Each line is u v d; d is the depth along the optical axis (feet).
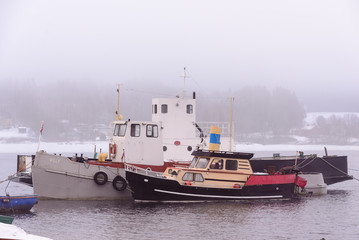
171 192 153.28
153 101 191.93
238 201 158.30
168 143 186.29
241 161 158.30
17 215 140.36
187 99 190.90
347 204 168.14
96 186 159.33
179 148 186.39
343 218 144.46
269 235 123.75
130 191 160.15
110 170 160.04
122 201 159.53
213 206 153.07
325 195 184.75
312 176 183.32
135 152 165.78
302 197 177.27
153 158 167.63
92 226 128.88
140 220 135.13
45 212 143.64
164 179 152.25
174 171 157.79
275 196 161.99
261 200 160.35
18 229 91.35
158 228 127.44
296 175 166.71
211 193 155.53
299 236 124.06
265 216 142.82
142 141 166.71
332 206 162.40
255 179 157.99
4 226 91.20
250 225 132.46
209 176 155.33
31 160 172.14
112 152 169.27
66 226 128.67
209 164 155.84
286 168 171.73
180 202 155.33
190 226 129.59
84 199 158.92
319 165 191.42
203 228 128.06
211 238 119.65
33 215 140.26
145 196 153.38
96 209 147.95
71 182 157.58
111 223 131.64
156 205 153.58
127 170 153.58
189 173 154.81
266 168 183.32
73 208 149.28
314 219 142.10
